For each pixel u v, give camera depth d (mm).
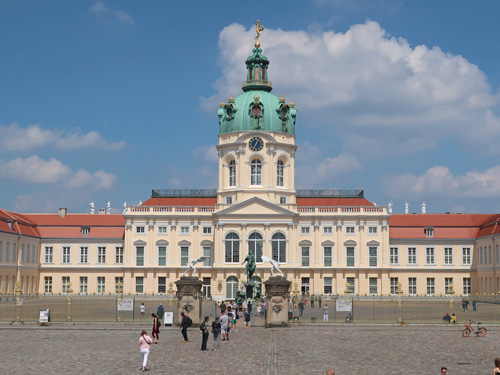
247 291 110625
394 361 50156
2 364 48188
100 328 75375
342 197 157875
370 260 146500
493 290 138750
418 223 152125
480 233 148375
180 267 146500
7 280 135500
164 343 62438
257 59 151125
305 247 146875
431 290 149000
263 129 146500
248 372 45125
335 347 58812
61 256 152875
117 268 151250
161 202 156125
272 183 145875
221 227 143750
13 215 148375
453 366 47906
